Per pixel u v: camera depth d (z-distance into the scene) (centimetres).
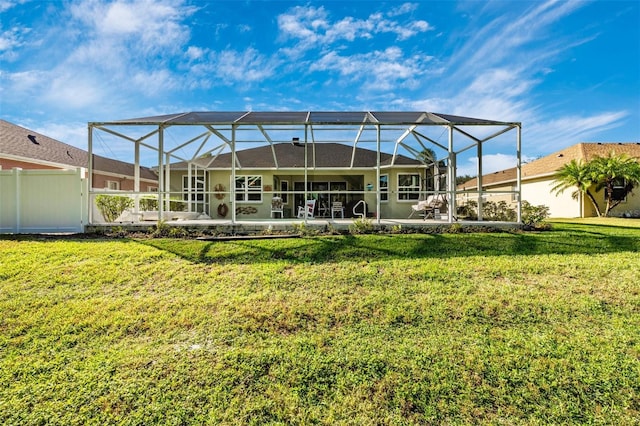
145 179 2350
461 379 314
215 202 1659
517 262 642
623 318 431
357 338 387
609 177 1603
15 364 335
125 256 659
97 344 374
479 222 942
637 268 606
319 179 1831
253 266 622
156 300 481
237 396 293
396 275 579
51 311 443
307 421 268
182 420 268
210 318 430
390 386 306
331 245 738
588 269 604
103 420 268
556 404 285
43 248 691
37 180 889
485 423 267
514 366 332
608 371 322
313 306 464
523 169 2331
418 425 265
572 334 393
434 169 1436
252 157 1744
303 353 354
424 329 408
